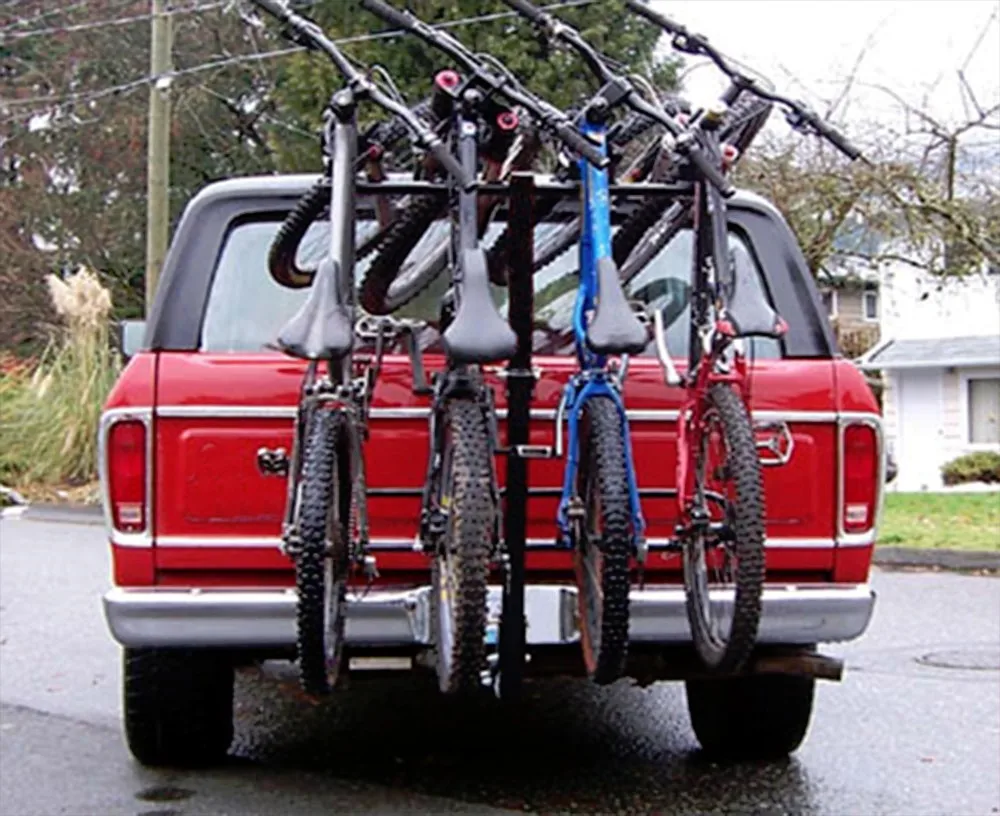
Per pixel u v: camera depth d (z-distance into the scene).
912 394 28.64
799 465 4.47
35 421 20.06
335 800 4.81
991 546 11.98
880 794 4.93
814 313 4.74
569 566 4.35
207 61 29.86
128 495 4.30
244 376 4.32
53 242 32.88
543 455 3.96
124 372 4.38
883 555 11.99
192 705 4.97
